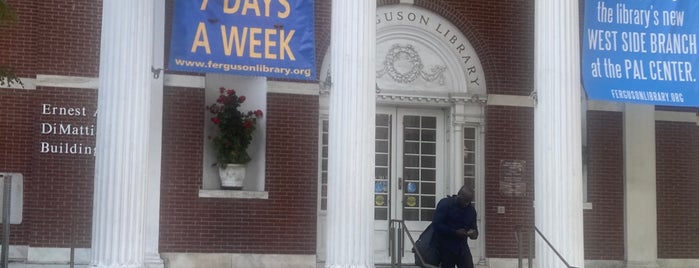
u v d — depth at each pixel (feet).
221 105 59.52
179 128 58.85
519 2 64.69
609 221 64.85
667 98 56.95
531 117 64.08
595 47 56.65
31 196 57.00
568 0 54.24
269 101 60.29
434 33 63.36
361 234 49.93
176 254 58.03
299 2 53.67
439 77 63.36
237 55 52.65
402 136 63.52
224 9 52.80
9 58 57.67
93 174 57.62
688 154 66.59
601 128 65.36
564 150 53.21
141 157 47.80
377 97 62.13
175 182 58.49
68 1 58.34
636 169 65.31
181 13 52.19
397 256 55.98
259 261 59.26
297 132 60.54
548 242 51.29
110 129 47.42
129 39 47.83
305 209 60.29
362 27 50.85
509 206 63.21
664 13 57.57
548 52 53.88
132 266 47.06
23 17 58.08
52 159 57.41
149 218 57.31
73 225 57.21
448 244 50.39
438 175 63.82
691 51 57.62
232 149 58.85
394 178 63.26
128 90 47.62
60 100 57.77
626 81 56.70
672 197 66.13
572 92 53.67
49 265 56.34
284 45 53.26
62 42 58.08
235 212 59.21
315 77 54.85
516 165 63.52
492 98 63.57
